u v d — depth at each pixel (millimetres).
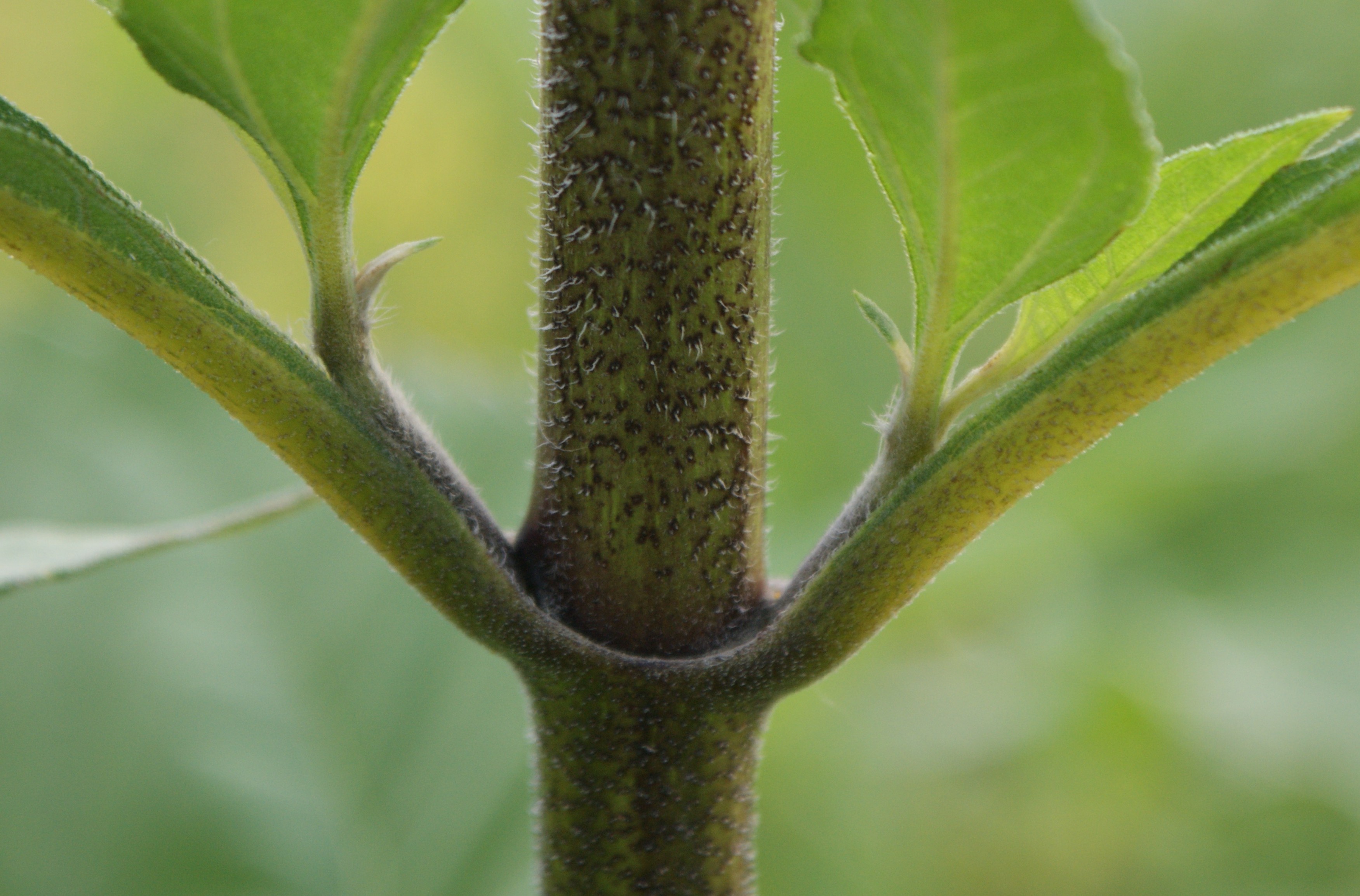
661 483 261
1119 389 252
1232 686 461
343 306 256
